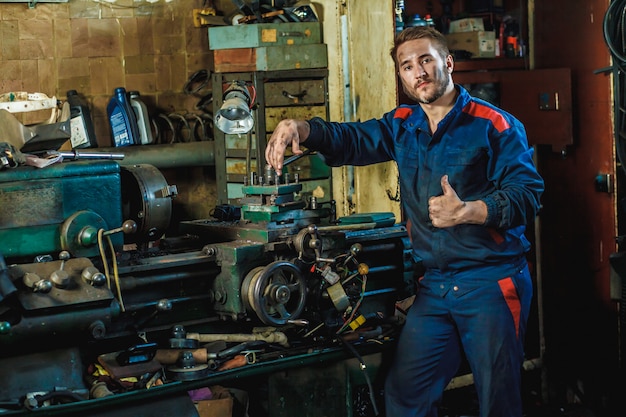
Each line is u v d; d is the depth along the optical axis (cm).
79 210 348
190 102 541
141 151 501
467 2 560
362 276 398
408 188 377
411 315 382
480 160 363
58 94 509
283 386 392
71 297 327
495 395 362
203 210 546
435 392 383
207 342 371
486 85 536
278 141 377
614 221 491
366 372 395
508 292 362
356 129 395
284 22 496
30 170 339
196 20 535
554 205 526
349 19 507
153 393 340
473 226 361
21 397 322
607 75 486
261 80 490
